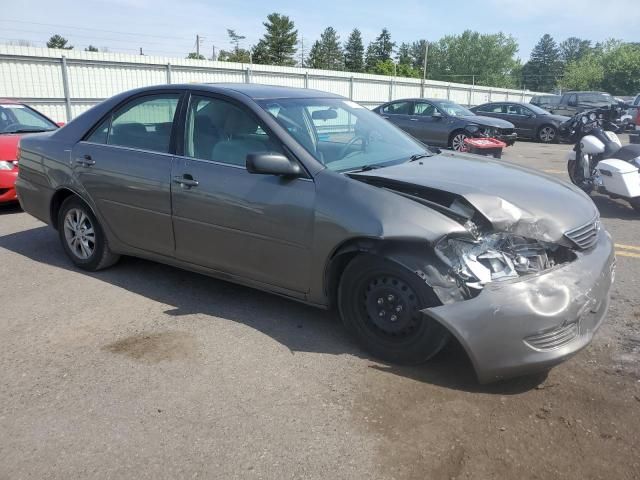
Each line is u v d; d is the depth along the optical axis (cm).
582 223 319
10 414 277
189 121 401
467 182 328
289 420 271
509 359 276
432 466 239
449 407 280
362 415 274
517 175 363
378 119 459
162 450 250
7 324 377
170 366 322
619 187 706
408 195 310
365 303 325
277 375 311
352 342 350
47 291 437
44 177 486
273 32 7906
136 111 436
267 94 403
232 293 432
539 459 243
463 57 10638
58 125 865
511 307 274
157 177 403
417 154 412
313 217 328
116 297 424
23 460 244
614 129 1024
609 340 355
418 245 296
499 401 286
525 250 298
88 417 274
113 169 431
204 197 376
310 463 241
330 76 2588
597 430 262
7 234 607
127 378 309
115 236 447
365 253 314
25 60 1625
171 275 471
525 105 2016
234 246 371
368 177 330
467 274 283
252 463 241
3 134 770
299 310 399
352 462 242
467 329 276
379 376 309
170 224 403
